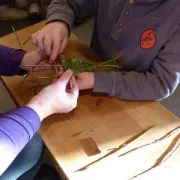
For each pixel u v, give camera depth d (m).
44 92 0.34
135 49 0.42
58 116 0.36
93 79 0.38
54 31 0.42
